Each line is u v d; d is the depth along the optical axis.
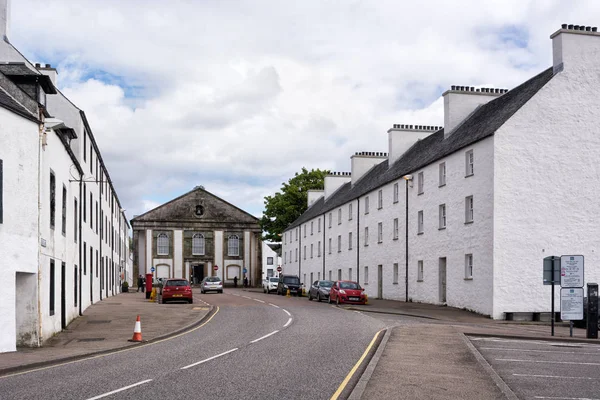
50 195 19.53
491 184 29.88
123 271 79.19
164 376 11.56
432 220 37.03
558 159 30.14
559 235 29.81
